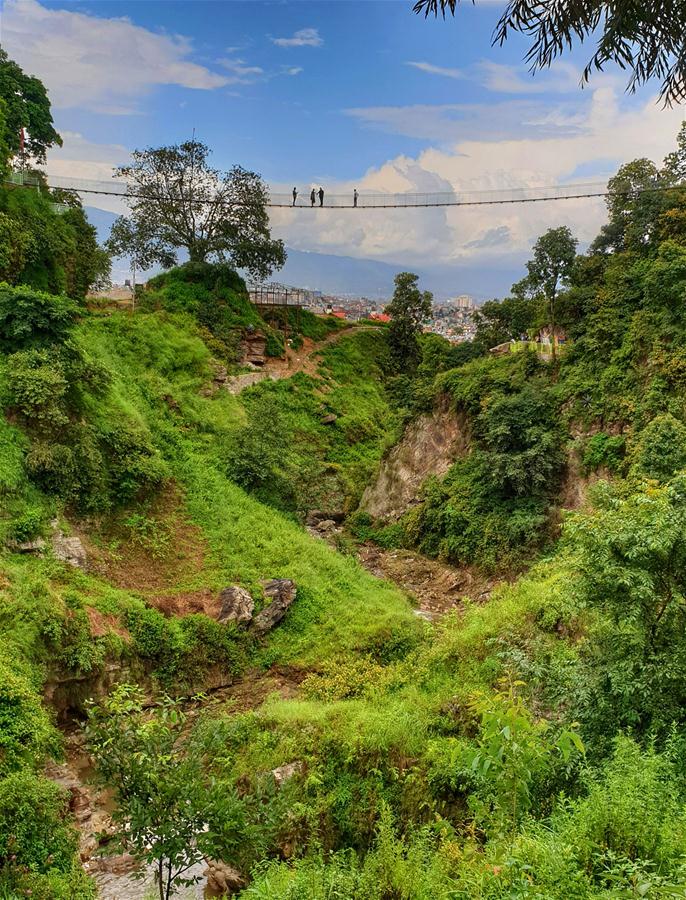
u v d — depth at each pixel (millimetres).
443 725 14516
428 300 56312
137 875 7184
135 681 19578
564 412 30688
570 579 10922
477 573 29859
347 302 148250
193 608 22672
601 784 7680
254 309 48469
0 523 19875
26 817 11672
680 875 5336
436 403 38625
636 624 9273
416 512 35094
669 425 23734
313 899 7773
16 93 40781
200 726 8484
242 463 31328
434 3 5422
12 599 17500
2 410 22344
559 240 33625
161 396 34562
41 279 33250
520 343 37344
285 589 24344
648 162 34750
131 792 6777
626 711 9188
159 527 25797
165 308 43281
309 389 46812
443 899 6543
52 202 37688
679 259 26953
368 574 29141
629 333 29109
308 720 15781
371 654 22078
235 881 11484
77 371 25203
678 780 7473
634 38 5301
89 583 20703
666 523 9008
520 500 30031
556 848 5742
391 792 13328
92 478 24000
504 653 11836
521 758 6555
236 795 7168
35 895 10719
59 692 17469
